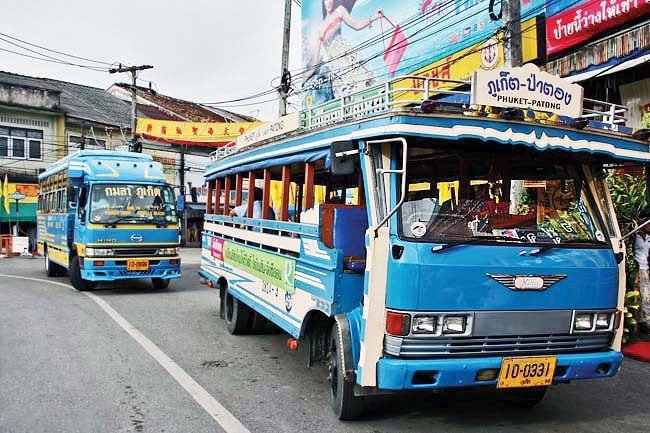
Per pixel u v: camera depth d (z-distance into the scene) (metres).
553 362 4.38
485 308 4.25
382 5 16.22
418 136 4.22
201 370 6.60
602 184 5.04
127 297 12.32
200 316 10.11
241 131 23.48
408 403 5.52
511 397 5.58
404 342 4.14
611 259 4.72
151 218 12.94
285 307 6.07
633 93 9.85
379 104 4.57
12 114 28.05
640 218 8.06
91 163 12.97
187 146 31.83
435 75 13.95
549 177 4.89
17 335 8.33
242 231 7.89
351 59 17.64
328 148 5.21
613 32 9.66
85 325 9.09
